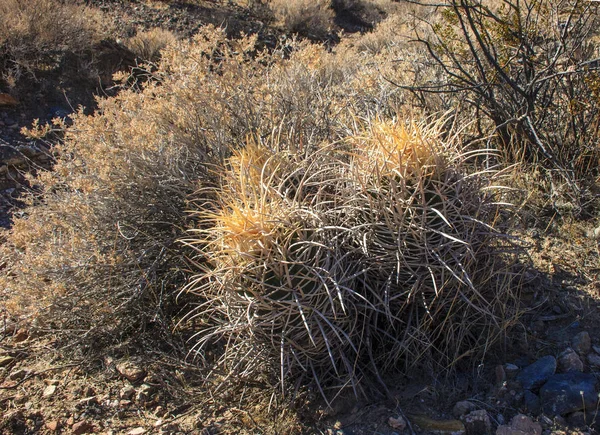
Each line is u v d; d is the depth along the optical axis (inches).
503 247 122.4
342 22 597.3
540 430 105.1
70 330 141.3
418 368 121.3
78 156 168.4
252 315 111.3
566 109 181.3
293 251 110.3
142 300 146.4
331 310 110.5
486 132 189.3
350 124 178.4
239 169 132.9
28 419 124.6
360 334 119.0
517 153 174.1
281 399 117.6
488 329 123.2
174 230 149.3
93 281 143.1
